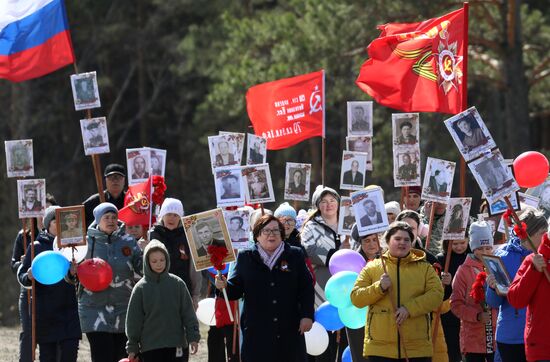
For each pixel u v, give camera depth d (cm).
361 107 2984
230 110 6184
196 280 2775
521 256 1981
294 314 2167
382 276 2041
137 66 9969
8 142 2850
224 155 2705
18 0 3203
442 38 2667
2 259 8412
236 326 2562
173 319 2333
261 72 5772
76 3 9238
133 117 10112
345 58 5616
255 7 9362
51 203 3033
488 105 8319
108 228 2561
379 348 2064
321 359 2639
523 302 1841
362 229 2178
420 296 2039
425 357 2061
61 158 9688
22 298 2736
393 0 5406
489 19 5694
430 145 7012
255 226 2180
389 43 2722
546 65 5934
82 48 9525
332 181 8969
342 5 5512
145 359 2341
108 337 2544
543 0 7962
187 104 9638
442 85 2661
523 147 5788
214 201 9706
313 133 3133
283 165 9400
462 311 2336
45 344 2631
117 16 9538
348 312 2300
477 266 2338
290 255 2178
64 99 9644
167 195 9812
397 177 2638
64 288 2623
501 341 2003
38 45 3195
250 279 2161
